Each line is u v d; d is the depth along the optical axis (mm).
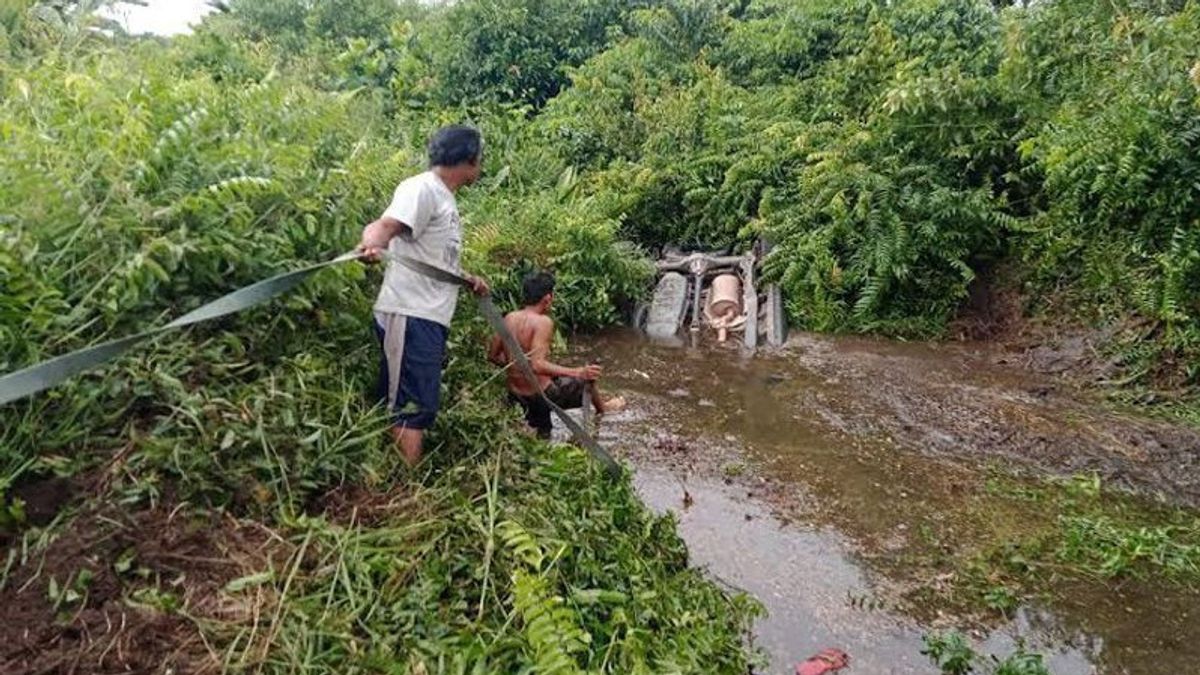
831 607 3566
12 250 2789
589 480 3777
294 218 3686
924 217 7582
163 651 2273
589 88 11016
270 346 3395
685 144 9500
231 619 2404
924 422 5547
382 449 3373
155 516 2633
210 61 8602
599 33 13461
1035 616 3543
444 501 3166
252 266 3395
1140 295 6203
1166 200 6195
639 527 3689
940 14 10203
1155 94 6254
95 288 2922
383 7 16109
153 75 4332
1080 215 6844
